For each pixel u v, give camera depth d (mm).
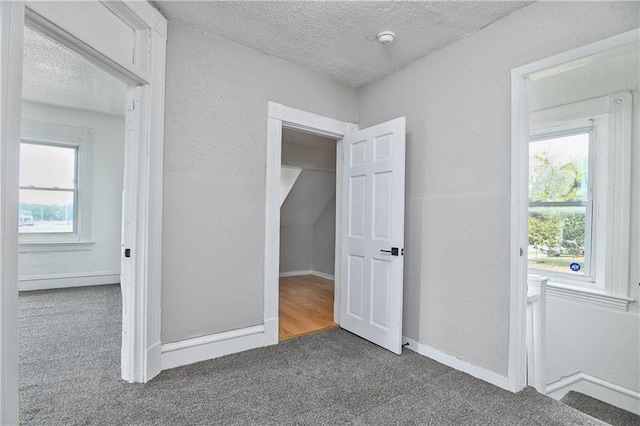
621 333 2338
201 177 2307
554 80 2713
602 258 2504
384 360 2393
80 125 4441
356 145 2994
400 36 2293
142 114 1965
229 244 2447
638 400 2248
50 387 1907
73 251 4441
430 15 2045
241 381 2037
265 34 2324
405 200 2709
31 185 4219
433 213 2473
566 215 2760
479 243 2166
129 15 1802
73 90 3715
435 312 2438
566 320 2633
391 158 2615
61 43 1519
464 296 2246
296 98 2803
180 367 2195
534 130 2920
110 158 4672
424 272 2533
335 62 2725
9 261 831
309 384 2020
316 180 5074
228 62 2424
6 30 813
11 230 834
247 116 2527
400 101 2789
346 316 3029
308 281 5266
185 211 2238
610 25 1608
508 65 2021
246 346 2527
